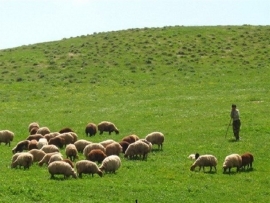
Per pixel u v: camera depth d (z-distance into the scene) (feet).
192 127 152.15
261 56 268.62
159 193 90.63
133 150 116.88
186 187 94.68
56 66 263.29
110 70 250.98
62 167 97.66
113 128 151.12
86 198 85.30
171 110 177.17
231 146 128.36
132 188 92.38
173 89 216.54
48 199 83.25
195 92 210.18
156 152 124.26
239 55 271.49
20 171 103.65
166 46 286.25
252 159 109.81
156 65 257.75
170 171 106.01
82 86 227.61
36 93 219.20
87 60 269.44
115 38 306.96
